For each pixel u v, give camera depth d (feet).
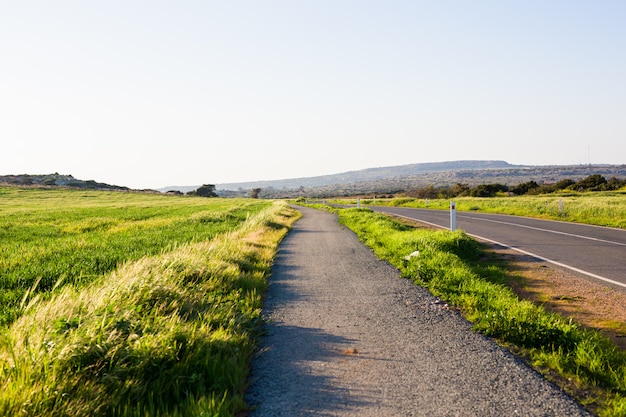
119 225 72.84
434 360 14.28
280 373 13.35
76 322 13.75
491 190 251.80
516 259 35.06
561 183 239.71
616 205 80.89
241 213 103.65
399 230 56.18
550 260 34.09
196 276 24.32
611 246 40.78
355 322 18.72
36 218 91.25
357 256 38.17
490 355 14.67
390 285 26.04
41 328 13.67
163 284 19.45
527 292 24.27
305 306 21.50
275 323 18.75
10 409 9.41
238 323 17.12
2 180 336.70
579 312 20.21
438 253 31.68
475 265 32.27
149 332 13.97
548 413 10.77
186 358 12.68
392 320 18.92
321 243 48.24
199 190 439.63
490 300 20.54
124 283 19.30
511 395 11.74
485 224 66.33
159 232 57.21
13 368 10.89
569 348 14.88
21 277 26.21
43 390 10.09
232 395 11.66
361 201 214.07
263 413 10.84
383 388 12.21
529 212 85.30
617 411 10.71
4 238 53.57
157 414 10.03
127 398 10.74
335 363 14.11
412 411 10.86
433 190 293.02
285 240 51.55
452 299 21.83
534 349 15.03
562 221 69.67
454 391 11.98
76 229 66.23
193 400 10.70
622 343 16.01
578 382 12.55
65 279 26.63
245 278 25.89
